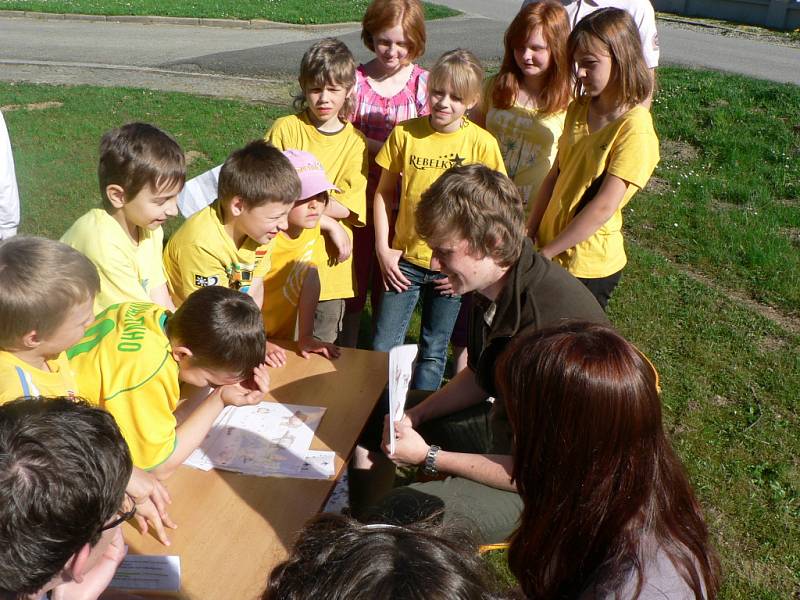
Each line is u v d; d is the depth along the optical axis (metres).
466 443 2.64
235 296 2.16
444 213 2.23
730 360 4.52
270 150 2.81
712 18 18.17
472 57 3.54
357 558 0.98
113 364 2.02
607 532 1.43
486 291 2.42
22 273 1.75
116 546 1.68
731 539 3.20
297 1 18.86
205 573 1.82
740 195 6.93
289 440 2.32
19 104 9.20
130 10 16.64
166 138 2.56
